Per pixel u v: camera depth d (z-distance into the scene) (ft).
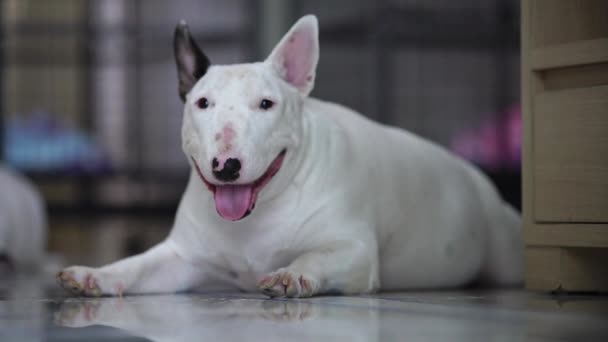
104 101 40.63
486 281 14.61
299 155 10.97
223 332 6.93
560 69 11.05
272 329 7.06
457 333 6.78
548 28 11.08
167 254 11.59
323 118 11.74
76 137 40.57
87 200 40.42
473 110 38.14
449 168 13.78
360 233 11.29
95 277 10.74
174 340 6.55
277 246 11.14
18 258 24.61
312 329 7.04
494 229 14.38
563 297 10.53
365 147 12.19
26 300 10.49
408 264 12.74
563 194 10.84
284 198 11.03
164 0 40.27
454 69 38.09
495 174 37.83
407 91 38.14
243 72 10.62
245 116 10.18
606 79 10.69
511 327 7.14
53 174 40.40
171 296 10.84
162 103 40.55
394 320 7.65
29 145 40.47
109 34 40.52
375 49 37.93
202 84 10.66
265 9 38.34
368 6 37.96
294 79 11.26
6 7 40.24
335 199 11.21
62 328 7.34
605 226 10.47
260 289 9.85
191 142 10.53
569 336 6.57
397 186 12.40
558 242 10.88
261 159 10.09
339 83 38.14
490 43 37.93
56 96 40.55
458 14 37.86
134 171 40.65
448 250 13.20
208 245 11.37
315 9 38.32
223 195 10.12
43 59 40.45
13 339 6.75
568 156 10.78
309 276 10.03
